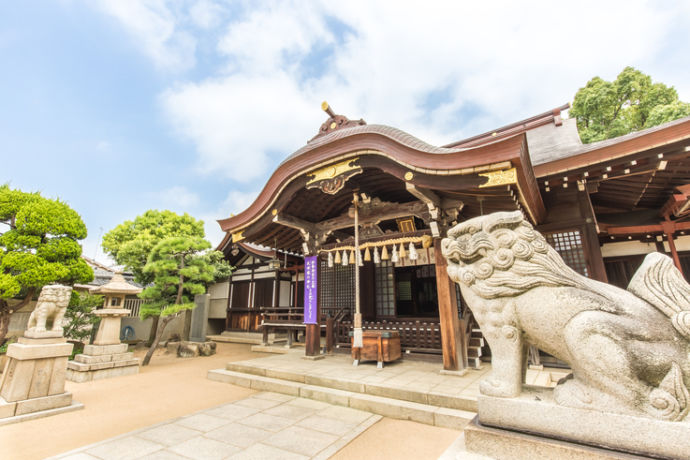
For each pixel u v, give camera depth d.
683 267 6.79
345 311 9.21
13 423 4.43
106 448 3.53
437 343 6.98
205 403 5.27
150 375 7.66
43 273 8.10
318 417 4.43
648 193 6.86
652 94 15.73
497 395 2.23
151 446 3.58
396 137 5.40
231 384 6.44
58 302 5.36
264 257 13.85
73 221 9.16
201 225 14.98
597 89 16.95
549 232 6.74
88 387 6.45
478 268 2.48
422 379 5.33
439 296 5.99
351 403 4.82
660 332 1.92
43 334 5.07
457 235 2.67
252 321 14.46
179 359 10.39
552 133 9.89
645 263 2.18
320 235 7.99
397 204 6.82
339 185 5.94
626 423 1.83
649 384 1.89
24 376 4.80
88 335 10.08
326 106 7.12
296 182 6.60
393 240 6.79
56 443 3.82
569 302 2.13
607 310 2.04
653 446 1.75
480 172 4.49
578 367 2.08
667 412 1.77
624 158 5.39
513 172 4.28
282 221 7.11
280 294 13.85
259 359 7.48
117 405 5.26
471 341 6.90
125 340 13.18
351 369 6.21
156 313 9.69
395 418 4.40
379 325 7.84
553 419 2.02
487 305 2.42
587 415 1.94
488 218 2.51
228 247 14.48
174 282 9.49
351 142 5.69
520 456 2.00
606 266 7.51
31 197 9.02
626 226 6.97
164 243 9.56
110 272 17.50
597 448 1.87
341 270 10.62
